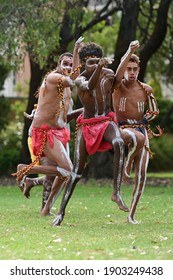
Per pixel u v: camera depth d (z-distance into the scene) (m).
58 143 23.58
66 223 23.52
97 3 43.56
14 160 51.91
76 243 19.22
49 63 41.22
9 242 19.56
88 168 47.91
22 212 27.06
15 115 63.00
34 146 23.77
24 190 26.08
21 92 75.69
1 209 28.41
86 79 21.80
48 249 18.44
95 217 25.28
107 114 21.91
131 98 22.69
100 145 22.00
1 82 55.38
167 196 34.75
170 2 43.16
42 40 35.19
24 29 36.03
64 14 38.12
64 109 23.61
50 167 23.67
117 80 21.94
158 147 65.44
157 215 25.91
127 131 22.33
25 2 35.56
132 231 21.47
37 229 22.00
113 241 19.50
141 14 48.41
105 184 43.47
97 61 21.66
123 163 21.61
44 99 23.44
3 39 35.31
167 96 77.94
